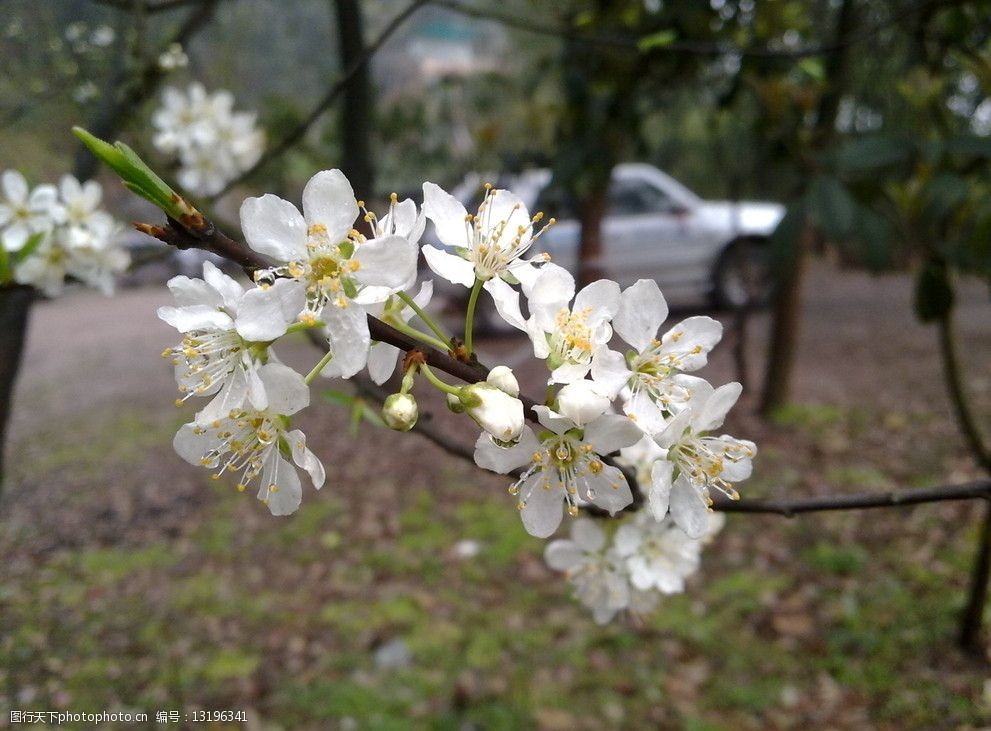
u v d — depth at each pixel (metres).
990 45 3.21
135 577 3.72
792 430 5.87
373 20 5.82
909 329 9.00
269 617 3.62
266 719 2.98
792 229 2.51
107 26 2.77
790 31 3.49
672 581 1.73
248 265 0.91
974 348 8.02
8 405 2.39
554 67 4.86
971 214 2.86
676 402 1.15
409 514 4.61
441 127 5.88
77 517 4.10
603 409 0.97
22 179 2.09
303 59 5.53
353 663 3.35
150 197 0.82
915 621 3.51
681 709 3.12
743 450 1.20
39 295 2.24
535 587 3.91
